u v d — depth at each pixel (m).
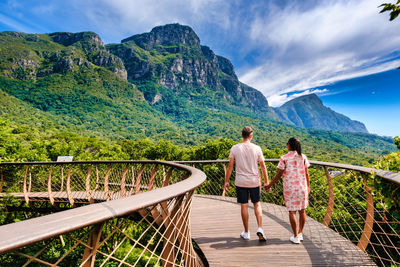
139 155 41.62
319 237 3.41
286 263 2.70
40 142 22.88
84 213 0.88
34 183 9.22
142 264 6.68
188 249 1.96
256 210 3.35
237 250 3.07
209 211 5.06
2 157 10.61
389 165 3.18
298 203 3.14
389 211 2.54
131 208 1.05
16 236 0.65
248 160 3.32
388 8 2.22
